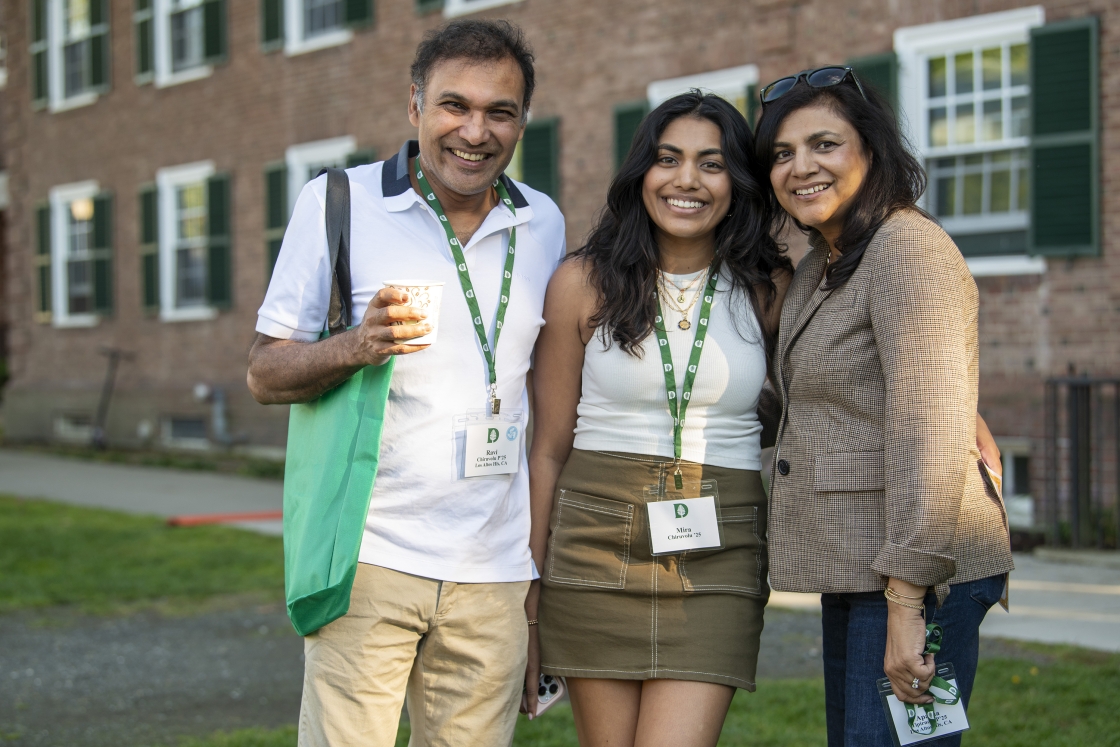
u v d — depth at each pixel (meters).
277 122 13.88
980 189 8.51
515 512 2.66
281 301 2.53
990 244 8.44
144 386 15.72
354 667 2.49
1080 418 7.53
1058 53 7.88
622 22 10.45
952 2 8.41
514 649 2.65
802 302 2.56
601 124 10.64
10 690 4.85
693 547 2.62
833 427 2.45
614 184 2.71
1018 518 8.14
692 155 2.64
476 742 2.62
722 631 2.62
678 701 2.60
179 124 15.16
